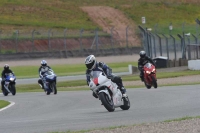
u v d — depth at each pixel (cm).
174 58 17850
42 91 11475
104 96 5522
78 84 12738
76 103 7244
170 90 8638
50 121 4991
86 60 5603
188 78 12188
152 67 9488
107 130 3862
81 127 4312
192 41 18712
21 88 12775
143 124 4112
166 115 4897
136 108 5894
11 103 7919
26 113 6156
